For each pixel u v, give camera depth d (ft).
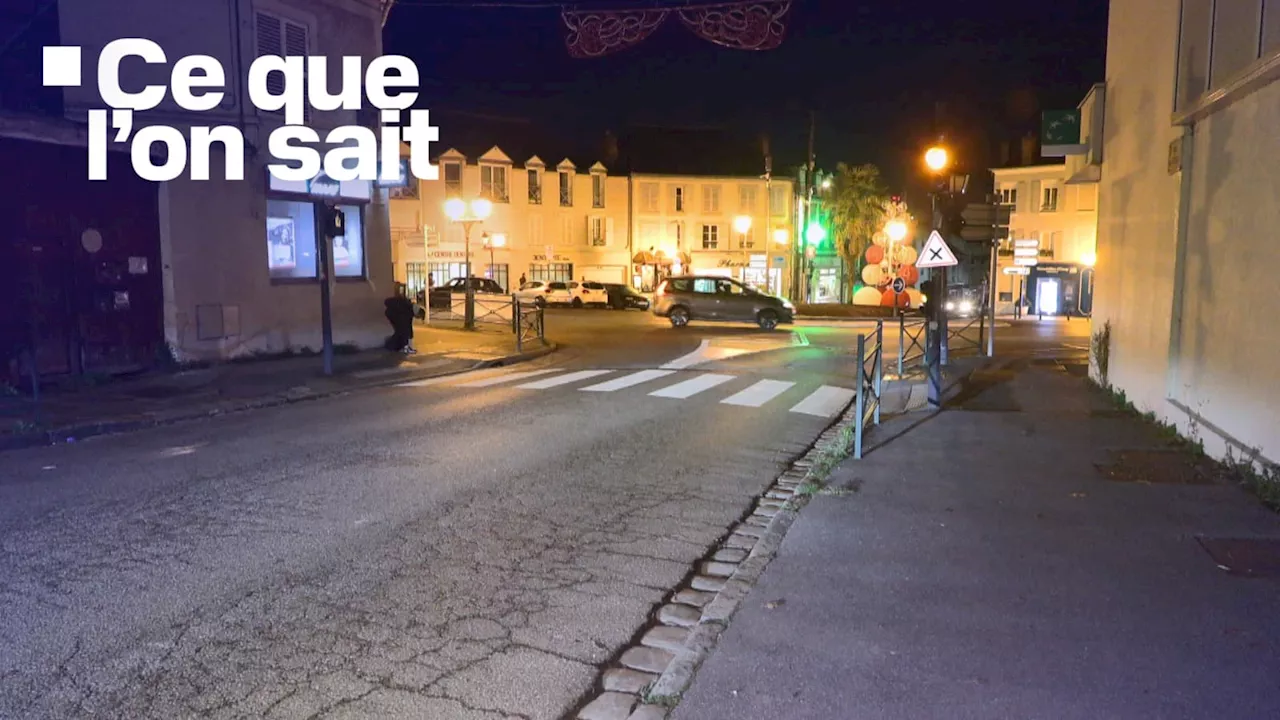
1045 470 26.27
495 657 14.30
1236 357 25.67
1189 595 16.33
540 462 28.37
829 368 57.06
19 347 37.22
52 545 19.58
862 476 25.81
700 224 194.29
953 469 26.58
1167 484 24.39
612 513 22.84
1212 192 28.19
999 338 88.79
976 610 15.80
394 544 19.88
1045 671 13.39
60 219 43.50
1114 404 38.58
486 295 107.14
